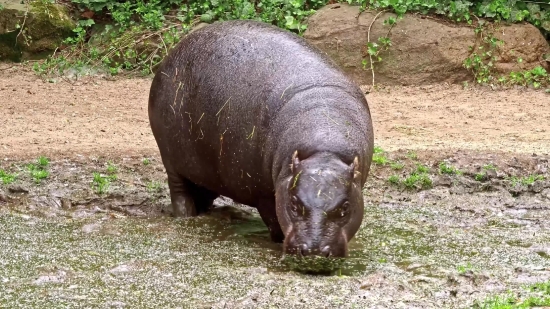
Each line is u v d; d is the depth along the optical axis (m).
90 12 22.44
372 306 7.03
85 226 9.82
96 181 11.76
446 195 11.80
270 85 8.94
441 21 20.69
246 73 9.16
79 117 16.45
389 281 7.69
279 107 8.75
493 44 20.31
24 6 21.88
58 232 9.60
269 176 8.73
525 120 17.02
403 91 19.58
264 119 8.80
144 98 18.39
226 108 9.14
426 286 7.70
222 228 10.04
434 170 12.74
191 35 10.16
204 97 9.41
